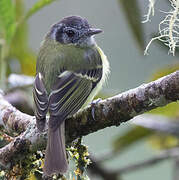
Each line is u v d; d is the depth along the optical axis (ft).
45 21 44.32
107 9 43.37
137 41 33.60
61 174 26.55
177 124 36.76
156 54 40.86
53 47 32.68
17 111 29.27
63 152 25.48
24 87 35.37
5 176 27.30
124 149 37.65
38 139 26.53
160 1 37.24
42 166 27.30
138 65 41.52
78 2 44.11
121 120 25.40
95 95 32.81
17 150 26.76
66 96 28.58
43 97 27.99
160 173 41.63
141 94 24.44
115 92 34.99
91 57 32.04
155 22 36.73
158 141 39.06
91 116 25.80
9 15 33.35
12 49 38.32
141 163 36.58
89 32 34.06
